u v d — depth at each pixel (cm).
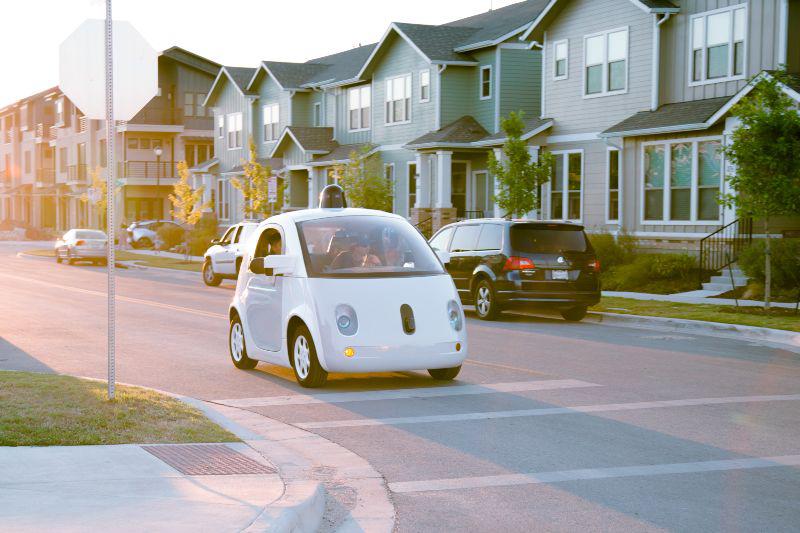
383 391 1041
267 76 5128
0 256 4647
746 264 2128
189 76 6756
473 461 737
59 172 8212
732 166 2325
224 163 5691
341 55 5153
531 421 880
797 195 1675
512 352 1356
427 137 3625
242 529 517
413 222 3647
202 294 2453
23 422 781
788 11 2291
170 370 1185
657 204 2622
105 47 801
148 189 6931
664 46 2639
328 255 1073
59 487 606
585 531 567
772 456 748
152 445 729
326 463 732
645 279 2408
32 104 8862
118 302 2153
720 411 927
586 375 1148
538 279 1778
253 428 852
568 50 2967
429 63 3631
